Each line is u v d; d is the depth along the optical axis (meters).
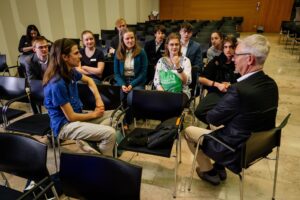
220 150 1.52
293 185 1.92
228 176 2.03
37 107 2.83
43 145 1.24
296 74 4.75
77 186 1.21
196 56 3.07
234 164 1.48
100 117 2.11
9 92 2.59
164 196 1.83
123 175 1.10
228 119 1.44
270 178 2.00
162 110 2.11
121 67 2.80
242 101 1.33
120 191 1.12
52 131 1.96
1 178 2.04
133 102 2.17
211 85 2.46
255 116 1.35
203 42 4.59
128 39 2.71
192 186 1.93
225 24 8.05
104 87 2.31
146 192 1.87
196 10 12.23
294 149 2.38
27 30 4.48
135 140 1.79
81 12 6.63
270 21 11.31
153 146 1.73
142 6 11.23
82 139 1.85
